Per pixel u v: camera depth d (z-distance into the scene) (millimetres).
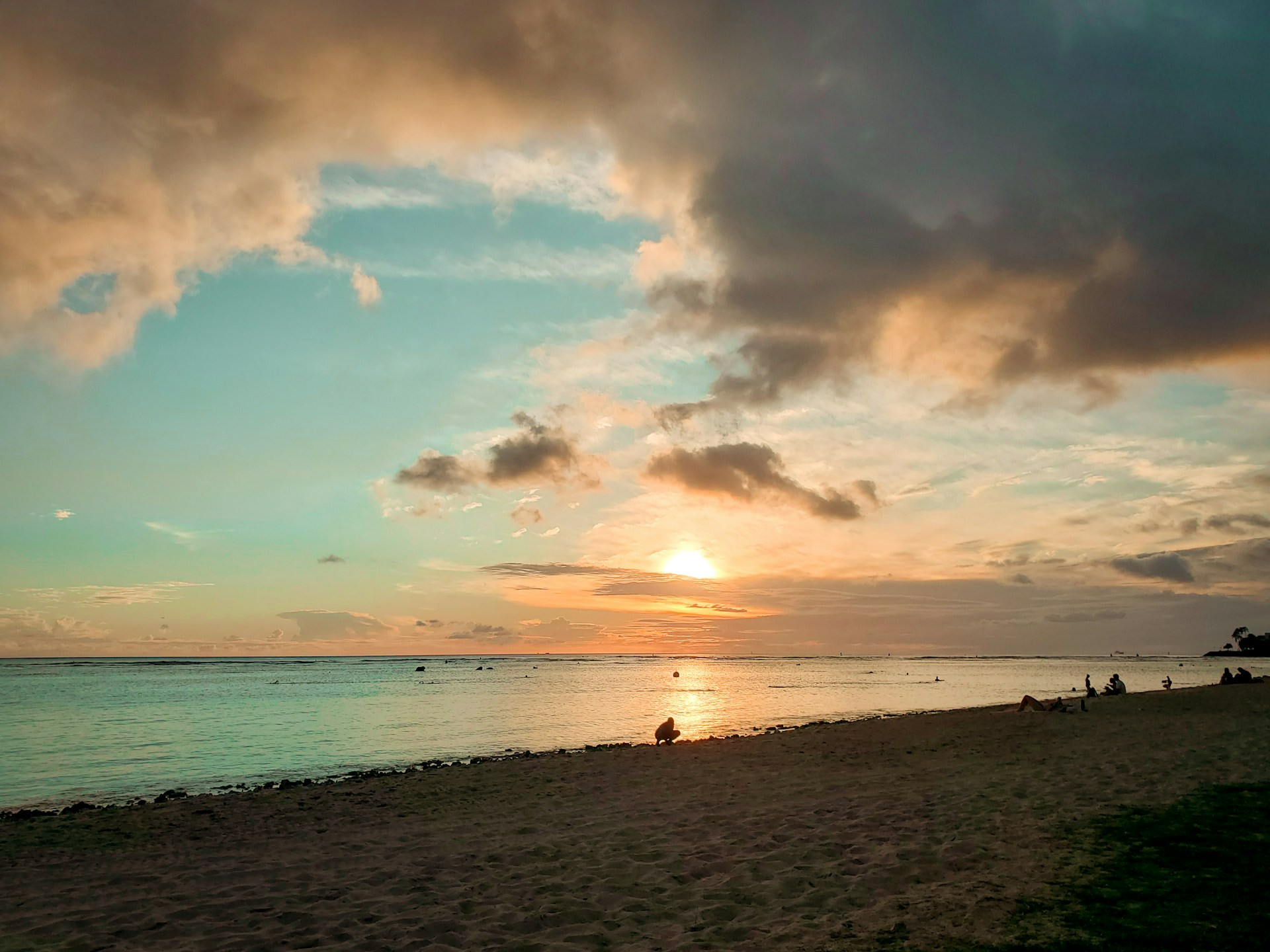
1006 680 104750
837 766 20469
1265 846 9156
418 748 33531
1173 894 7488
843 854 10461
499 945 7859
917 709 52219
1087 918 6961
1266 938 6277
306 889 10461
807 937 7180
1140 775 14711
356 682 102438
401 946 7988
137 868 12672
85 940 8586
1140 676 111438
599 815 15266
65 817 17641
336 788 20922
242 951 8070
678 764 22625
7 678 114125
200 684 98188
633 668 185375
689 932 7809
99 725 43250
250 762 29422
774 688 86250
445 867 11375
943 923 7133
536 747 33500
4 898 10906
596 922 8430
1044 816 11602
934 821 11969
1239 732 21172
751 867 10219
